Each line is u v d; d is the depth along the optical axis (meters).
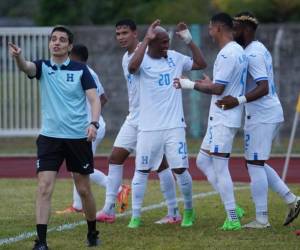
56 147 22.67
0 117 58.53
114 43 59.91
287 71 58.38
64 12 77.06
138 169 26.86
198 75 58.03
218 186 26.28
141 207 29.81
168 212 28.08
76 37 60.19
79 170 22.97
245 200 33.06
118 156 28.27
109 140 58.66
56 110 22.64
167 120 26.36
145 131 26.45
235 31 26.45
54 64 22.77
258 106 26.14
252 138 26.27
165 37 26.22
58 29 22.70
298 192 35.94
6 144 58.34
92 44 60.06
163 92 26.33
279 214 29.36
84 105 22.92
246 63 25.80
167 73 26.41
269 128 26.19
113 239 24.72
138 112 27.83
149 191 36.31
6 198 34.22
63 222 28.12
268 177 26.89
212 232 25.73
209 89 25.34
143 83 26.41
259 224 26.48
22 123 58.53
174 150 26.36
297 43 58.28
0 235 25.55
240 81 25.70
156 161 26.67
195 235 25.22
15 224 27.67
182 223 27.30
